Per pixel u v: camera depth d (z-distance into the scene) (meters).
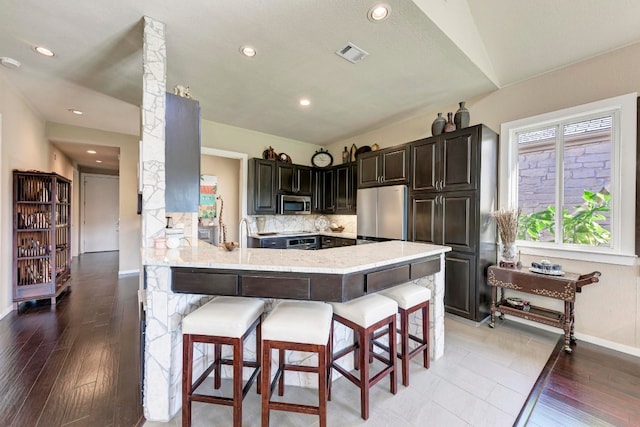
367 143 4.85
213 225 5.12
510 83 3.03
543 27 2.42
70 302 3.54
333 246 4.96
